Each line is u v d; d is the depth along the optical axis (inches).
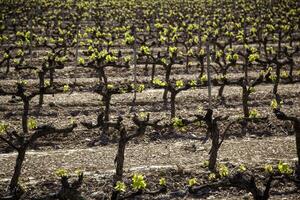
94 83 791.1
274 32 1262.3
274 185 399.5
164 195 387.2
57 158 478.9
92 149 509.4
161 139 539.5
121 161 415.5
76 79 820.6
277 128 568.1
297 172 424.8
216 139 438.6
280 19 1395.2
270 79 605.6
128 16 1646.2
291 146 512.1
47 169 446.6
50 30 1401.3
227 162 453.4
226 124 574.6
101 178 418.3
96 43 994.1
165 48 1133.7
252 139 540.4
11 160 473.7
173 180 418.3
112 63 691.4
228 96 702.5
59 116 618.5
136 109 649.0
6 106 659.4
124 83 787.4
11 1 1930.4
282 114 425.7
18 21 1477.6
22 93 536.7
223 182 331.0
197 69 901.8
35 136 396.8
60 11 1724.9
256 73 873.5
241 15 1581.0
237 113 621.3
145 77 837.8
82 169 446.0
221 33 1248.8
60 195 327.9
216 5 1913.1
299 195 382.0
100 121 431.8
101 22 1590.8
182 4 1873.8
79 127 567.5
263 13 1630.2
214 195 387.9
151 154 489.7
